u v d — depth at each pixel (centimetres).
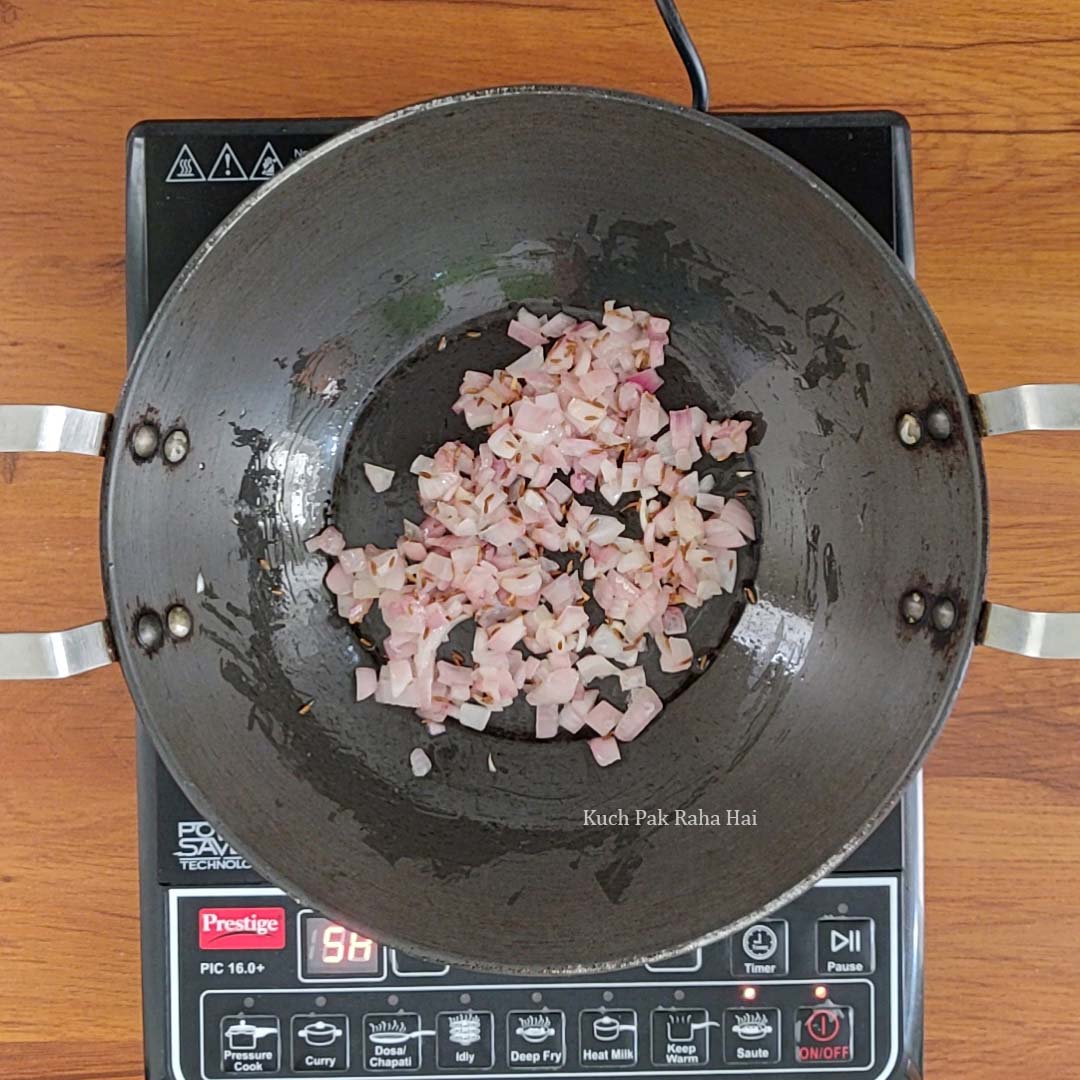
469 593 77
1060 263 76
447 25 76
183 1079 69
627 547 78
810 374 72
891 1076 70
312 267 69
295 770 70
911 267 70
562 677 76
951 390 60
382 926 65
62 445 57
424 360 77
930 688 62
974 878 77
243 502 72
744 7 76
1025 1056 77
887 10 76
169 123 70
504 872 71
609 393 77
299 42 76
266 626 72
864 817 63
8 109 76
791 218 65
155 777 70
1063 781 76
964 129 76
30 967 77
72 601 76
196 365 65
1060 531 76
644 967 70
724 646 76
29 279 76
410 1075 70
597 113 62
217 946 70
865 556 69
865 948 70
